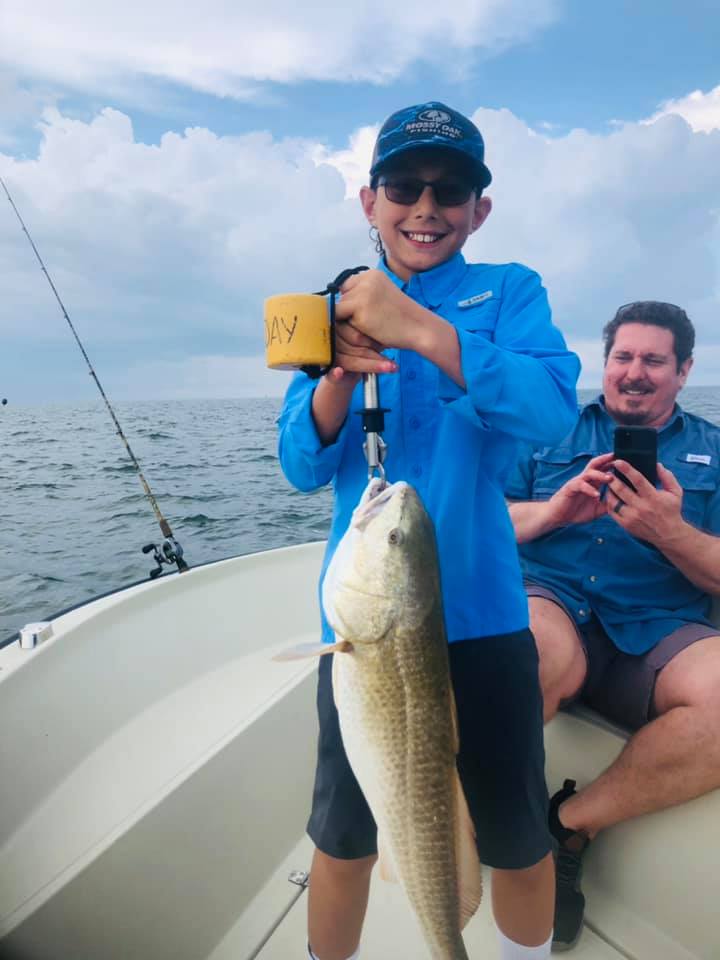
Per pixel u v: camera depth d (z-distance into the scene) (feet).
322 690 5.39
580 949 6.41
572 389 4.70
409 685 4.17
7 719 6.60
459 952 4.18
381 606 4.13
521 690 4.97
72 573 23.63
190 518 30.91
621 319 8.58
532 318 5.00
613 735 7.31
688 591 7.84
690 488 8.10
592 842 7.04
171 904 6.37
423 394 5.09
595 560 7.99
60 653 7.63
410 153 4.82
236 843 7.14
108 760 7.50
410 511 4.24
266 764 7.71
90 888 5.80
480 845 5.09
